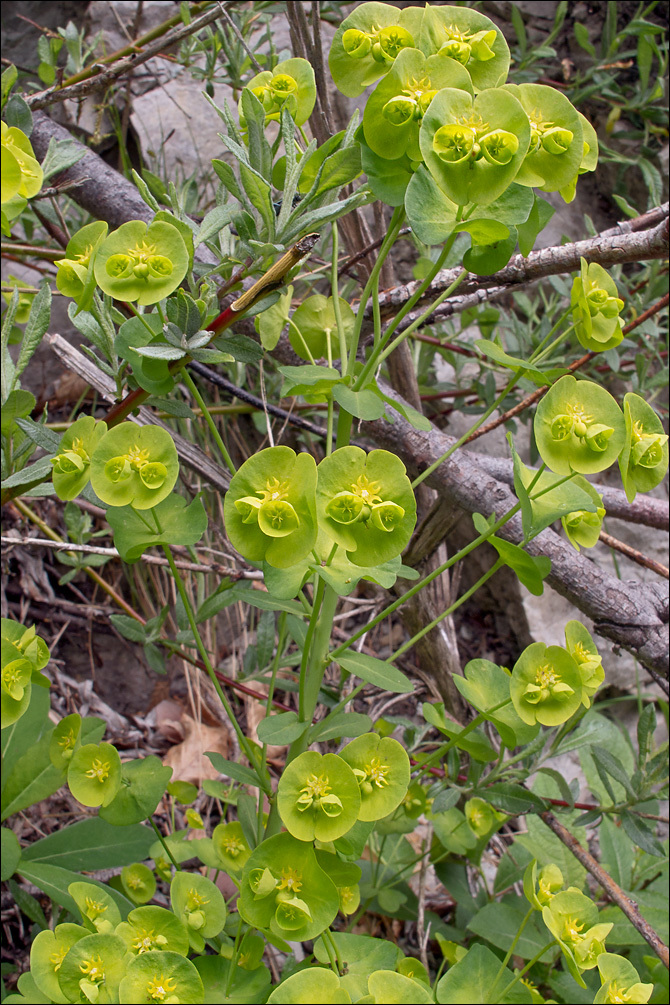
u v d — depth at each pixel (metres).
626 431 0.48
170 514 0.50
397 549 0.46
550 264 0.58
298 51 0.59
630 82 1.07
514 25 0.93
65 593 0.87
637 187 1.03
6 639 0.48
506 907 0.62
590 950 0.49
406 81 0.46
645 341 0.82
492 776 0.59
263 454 0.45
